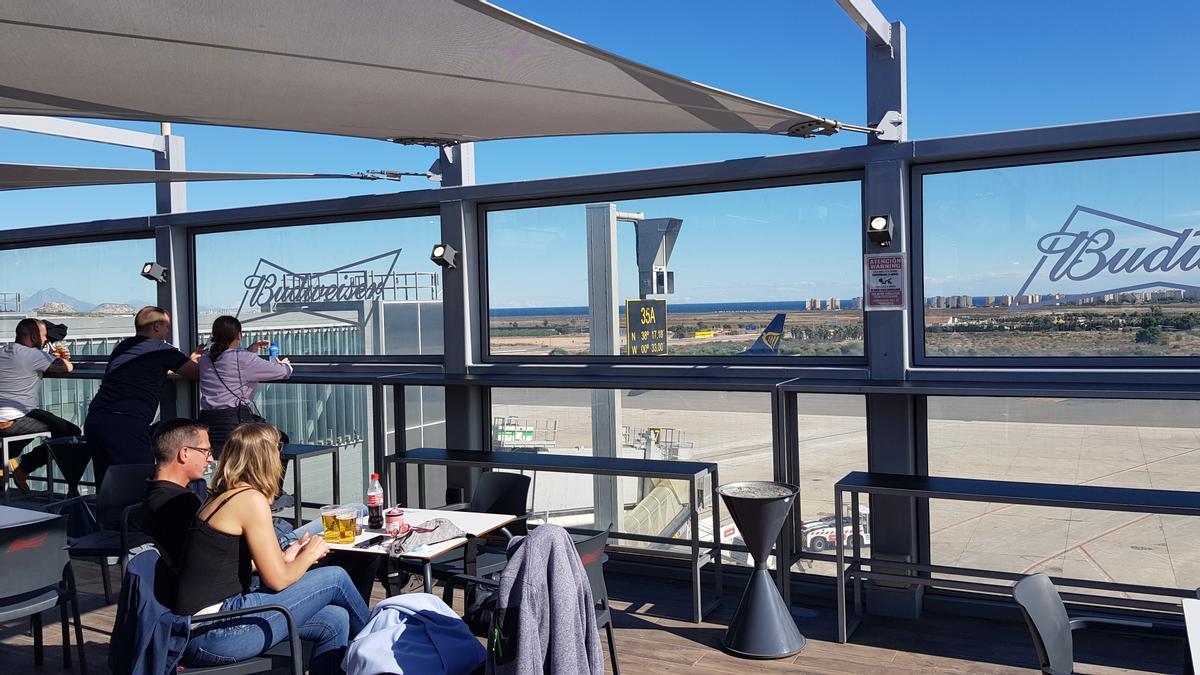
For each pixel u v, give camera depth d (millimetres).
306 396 6984
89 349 7910
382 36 2957
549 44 3049
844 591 4609
